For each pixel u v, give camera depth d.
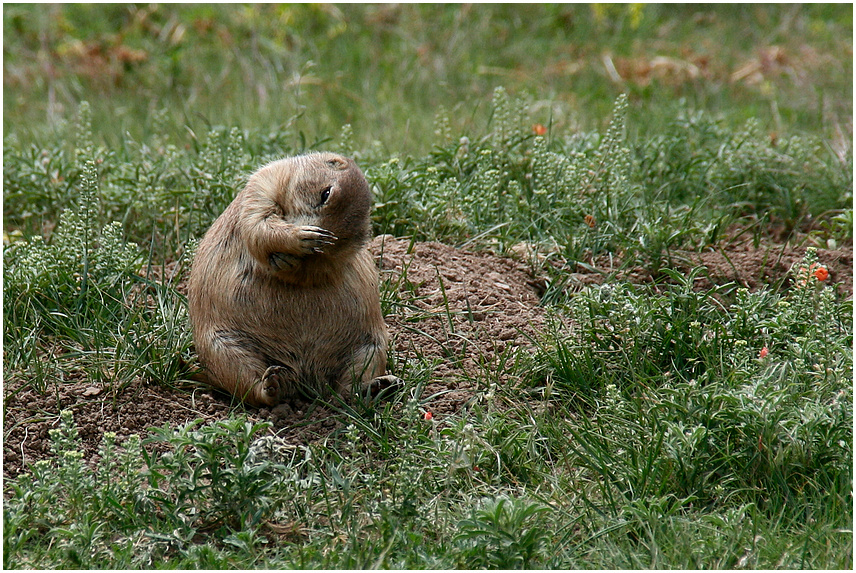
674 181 16.78
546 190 15.36
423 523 9.17
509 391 11.45
